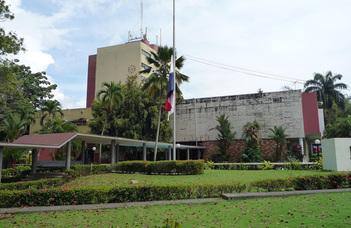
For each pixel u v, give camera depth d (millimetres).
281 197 9938
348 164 19188
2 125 30703
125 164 21688
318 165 23469
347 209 7480
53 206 9500
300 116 32219
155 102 33469
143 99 33562
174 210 8430
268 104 33875
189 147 33156
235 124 34938
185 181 16578
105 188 10289
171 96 21531
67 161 18016
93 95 47000
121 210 8633
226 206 8672
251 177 18188
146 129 33281
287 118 32750
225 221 6953
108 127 31953
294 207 8039
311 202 8688
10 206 9648
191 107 37625
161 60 24891
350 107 50875
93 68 48062
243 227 6383
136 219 7441
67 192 9891
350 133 27406
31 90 45375
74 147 28453
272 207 8180
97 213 8312
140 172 21172
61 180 16156
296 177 11758
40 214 8422
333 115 50406
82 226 6965
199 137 36531
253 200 9477
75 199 9906
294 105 32719
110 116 32719
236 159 33750
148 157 37375
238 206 8578
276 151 30734
